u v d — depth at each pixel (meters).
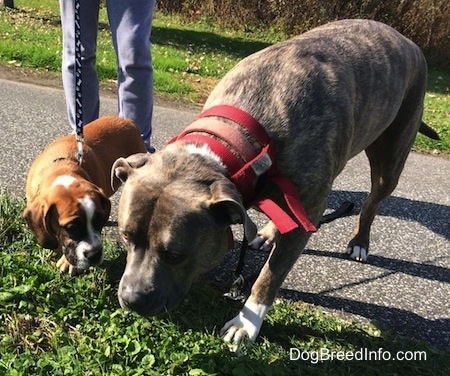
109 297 0.85
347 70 0.86
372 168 1.12
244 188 0.70
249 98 0.78
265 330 0.85
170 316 0.83
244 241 0.79
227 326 0.82
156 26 3.85
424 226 1.31
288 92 0.78
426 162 1.78
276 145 0.76
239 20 4.34
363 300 0.99
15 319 0.77
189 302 0.87
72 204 0.84
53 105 1.68
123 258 0.95
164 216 0.64
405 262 1.14
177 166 0.68
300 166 0.77
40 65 2.11
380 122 0.95
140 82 1.15
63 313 0.80
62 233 0.85
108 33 3.28
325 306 0.95
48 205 0.85
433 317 0.97
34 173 0.96
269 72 0.80
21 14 3.60
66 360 0.72
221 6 4.36
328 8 4.18
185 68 2.54
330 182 0.81
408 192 1.50
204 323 0.83
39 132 1.44
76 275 0.89
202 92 2.19
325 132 0.79
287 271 0.81
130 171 0.69
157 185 0.65
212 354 0.76
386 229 1.27
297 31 4.27
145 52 1.13
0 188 1.11
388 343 0.87
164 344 0.76
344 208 1.17
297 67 0.81
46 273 0.86
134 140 1.13
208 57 3.04
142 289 0.65
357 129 0.90
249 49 3.73
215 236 0.67
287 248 0.80
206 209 0.65
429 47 4.21
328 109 0.80
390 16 4.15
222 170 0.69
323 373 0.78
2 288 0.81
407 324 0.94
